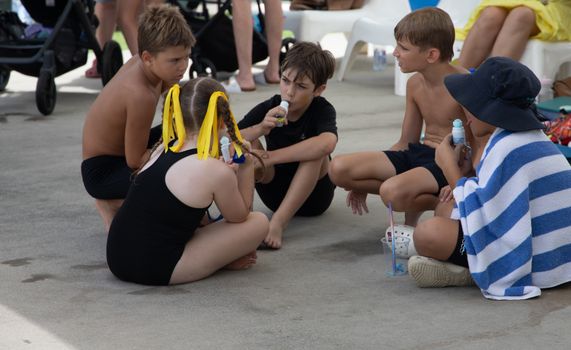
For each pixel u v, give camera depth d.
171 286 4.96
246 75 10.93
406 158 5.79
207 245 5.00
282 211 5.72
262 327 4.36
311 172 5.76
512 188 4.60
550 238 4.69
